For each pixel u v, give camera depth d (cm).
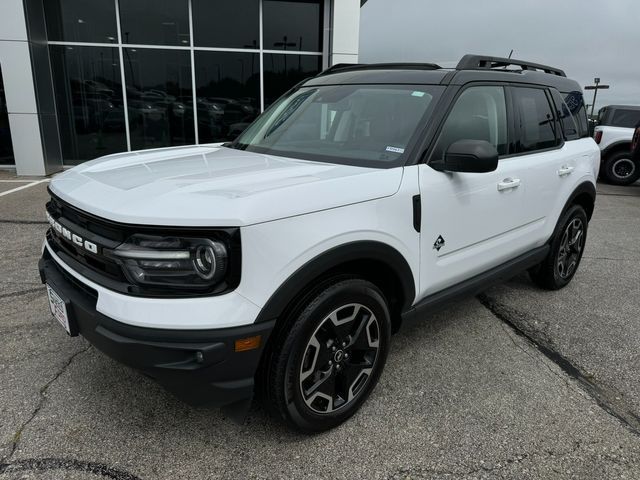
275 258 199
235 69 1102
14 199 761
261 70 1111
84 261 220
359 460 227
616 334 360
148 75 1082
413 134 272
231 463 223
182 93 1099
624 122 1174
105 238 203
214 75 1098
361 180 235
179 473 217
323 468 222
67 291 221
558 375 303
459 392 282
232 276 192
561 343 344
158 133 1112
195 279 192
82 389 273
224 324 192
